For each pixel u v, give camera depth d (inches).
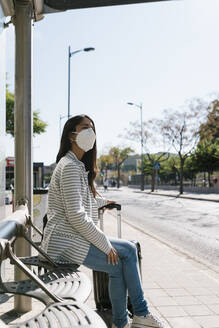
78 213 96.3
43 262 98.3
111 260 101.3
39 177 684.7
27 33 144.3
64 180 98.7
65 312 62.4
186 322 141.9
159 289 188.7
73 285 80.7
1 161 170.7
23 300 144.6
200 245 348.2
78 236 99.8
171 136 1493.6
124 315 112.3
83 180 105.0
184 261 261.3
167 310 156.0
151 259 267.1
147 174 2748.5
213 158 1657.2
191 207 821.9
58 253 97.9
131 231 418.0
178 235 410.6
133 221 548.1
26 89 144.0
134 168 4311.0
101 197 142.9
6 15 167.5
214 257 292.4
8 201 872.3
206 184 1823.3
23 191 141.6
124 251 108.6
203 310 156.1
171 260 264.2
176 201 1054.4
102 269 104.4
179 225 500.4
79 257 98.7
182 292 183.3
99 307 140.9
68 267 96.3
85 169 115.0
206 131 1459.2
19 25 143.7
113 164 3730.3
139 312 111.8
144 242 343.0
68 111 1048.2
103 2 154.3
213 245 348.2
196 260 266.4
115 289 109.9
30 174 143.3
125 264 109.3
